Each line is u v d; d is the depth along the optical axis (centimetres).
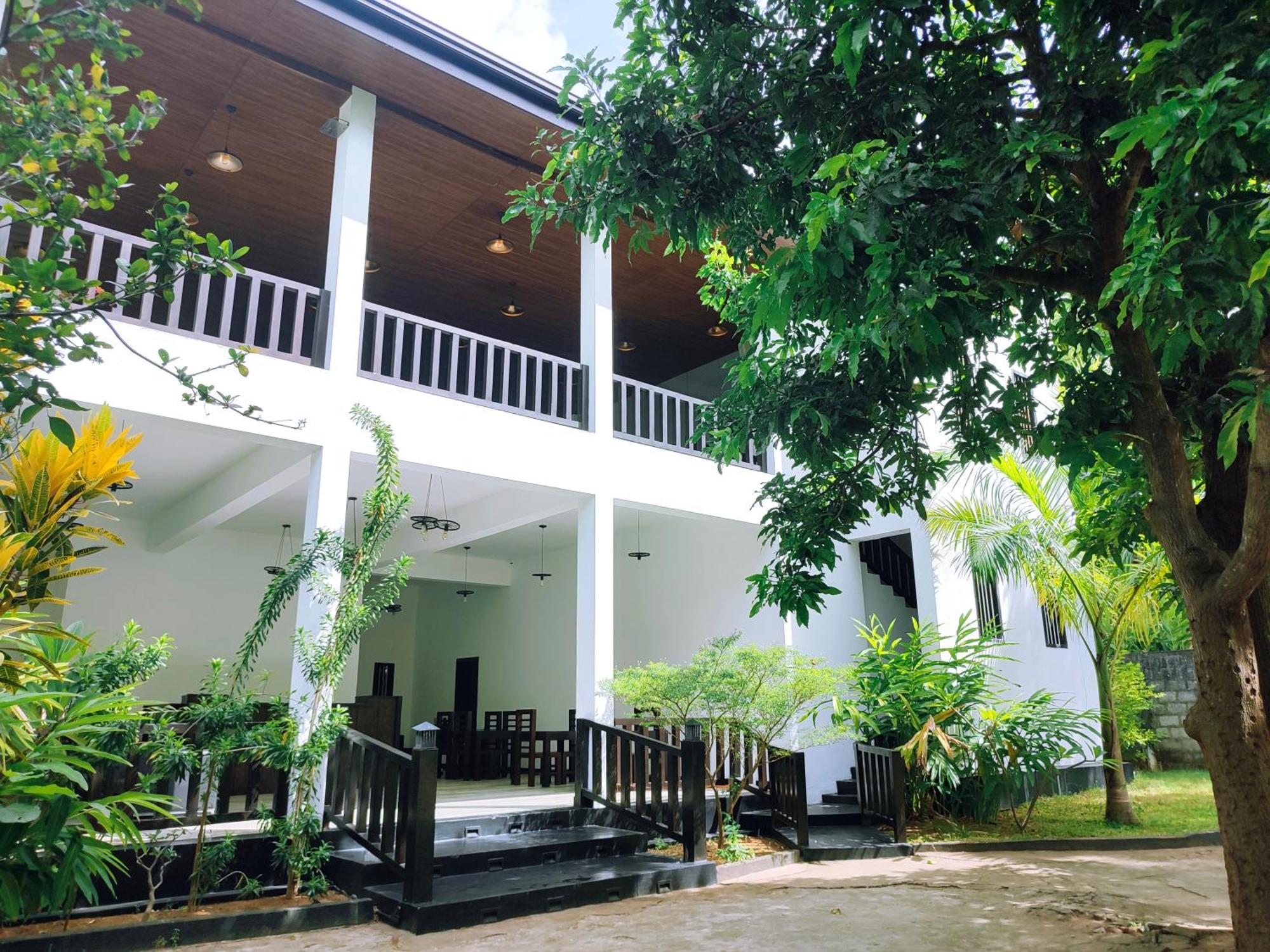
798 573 488
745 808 808
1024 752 813
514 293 1067
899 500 499
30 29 263
